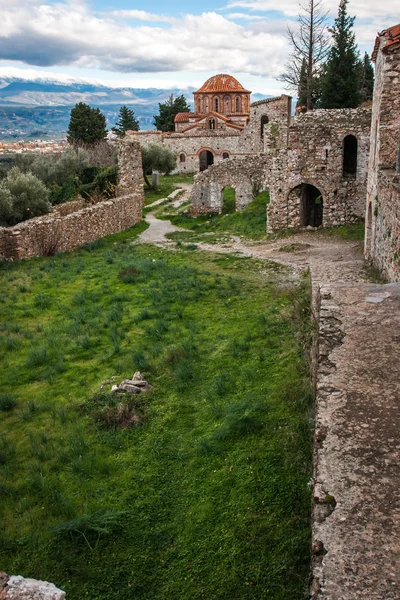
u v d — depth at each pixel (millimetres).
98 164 60219
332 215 26375
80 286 18688
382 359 5738
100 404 9664
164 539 6344
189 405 9469
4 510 7031
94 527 6406
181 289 17328
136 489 7277
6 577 4035
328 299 7695
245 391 9516
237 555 5867
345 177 26062
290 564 5582
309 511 6250
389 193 13602
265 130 38906
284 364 10227
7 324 14461
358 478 3959
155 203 43188
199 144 64438
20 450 8516
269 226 27281
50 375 11211
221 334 12695
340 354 5914
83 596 5652
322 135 25438
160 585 5703
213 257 22891
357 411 4805
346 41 39000
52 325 14539
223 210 35875
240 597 5355
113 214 30453
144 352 12117
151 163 55438
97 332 13648
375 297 7680
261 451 7555
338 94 39375
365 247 19266
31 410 9742
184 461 7781
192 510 6719
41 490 7410
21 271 21000
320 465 4145
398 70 15969
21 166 51094
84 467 7789
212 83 72375
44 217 26281
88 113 75438
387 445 4305
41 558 6195
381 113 16312
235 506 6613
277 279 17938
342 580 3148
